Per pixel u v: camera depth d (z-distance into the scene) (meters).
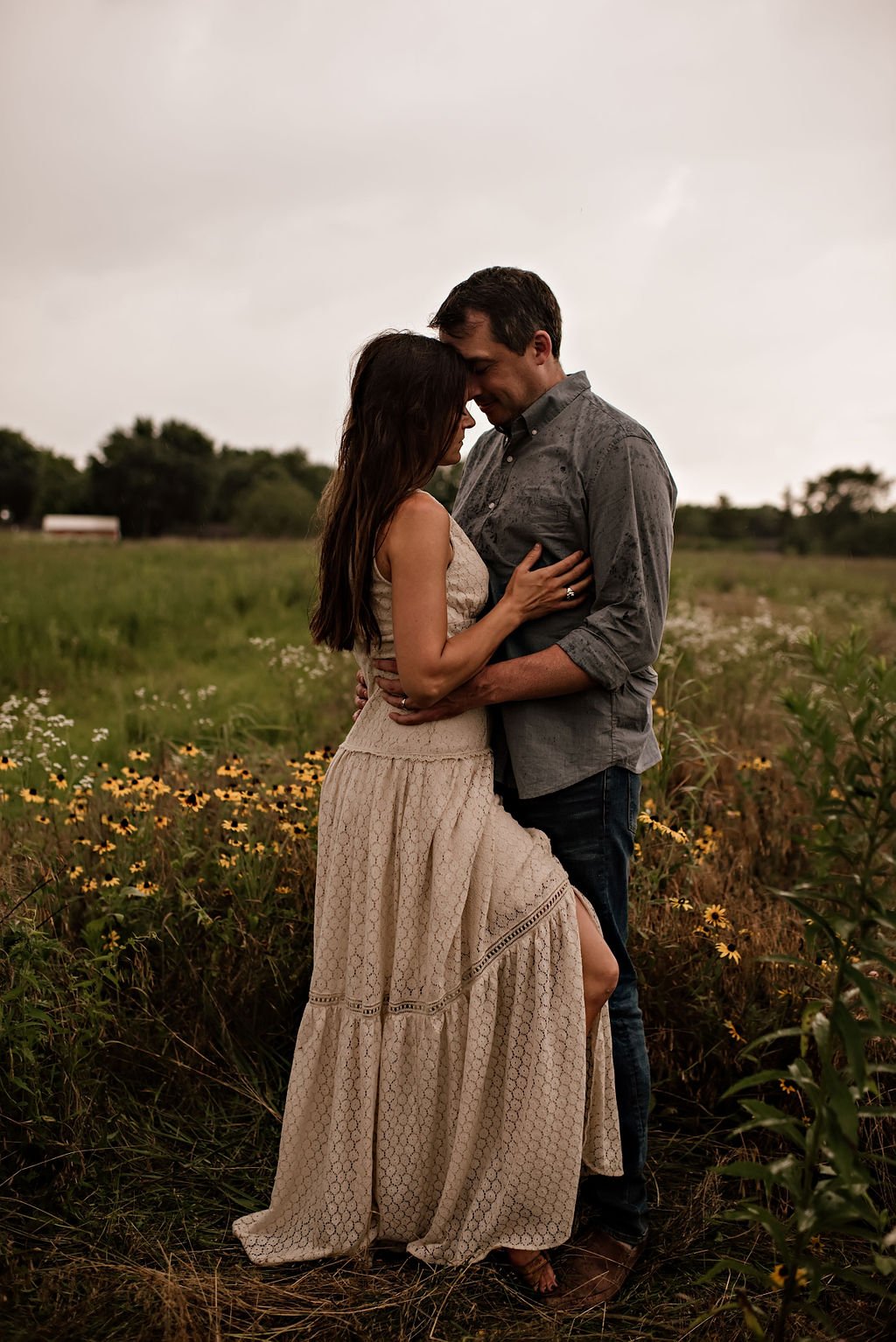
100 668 7.40
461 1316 2.08
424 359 2.18
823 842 1.71
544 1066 2.17
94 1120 2.47
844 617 11.34
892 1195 2.29
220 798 3.45
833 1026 1.64
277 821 3.47
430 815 2.24
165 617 9.20
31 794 3.58
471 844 2.23
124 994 2.83
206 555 16.98
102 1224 2.28
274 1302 2.11
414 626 2.17
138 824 3.45
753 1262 2.21
